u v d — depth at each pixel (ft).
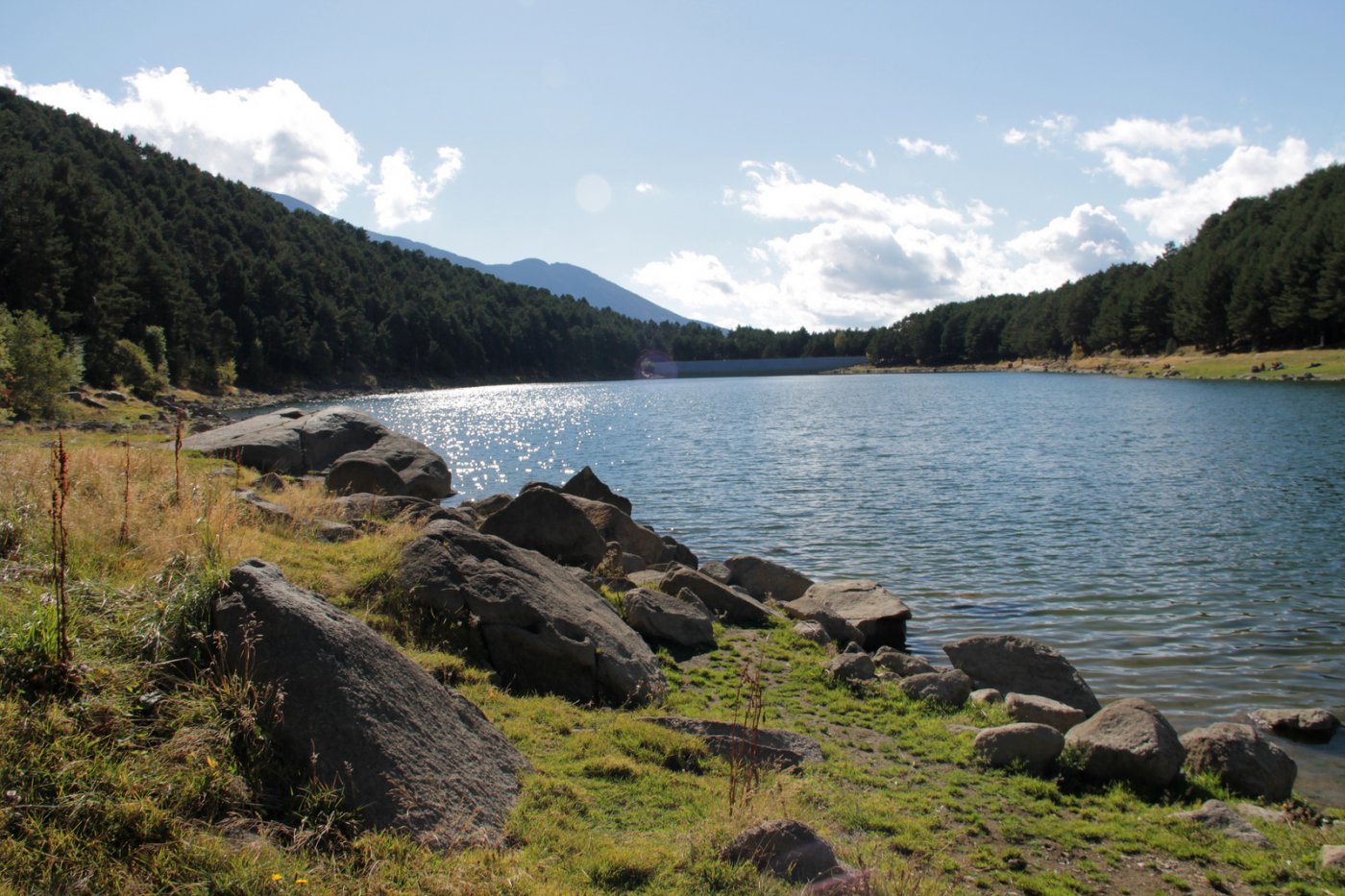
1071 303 523.29
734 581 55.93
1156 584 60.18
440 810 18.49
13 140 343.26
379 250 636.89
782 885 18.03
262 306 383.45
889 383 459.73
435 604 33.01
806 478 116.67
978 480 111.14
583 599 37.76
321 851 16.62
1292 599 55.98
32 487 31.35
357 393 402.72
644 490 110.42
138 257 290.15
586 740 25.88
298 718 18.69
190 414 196.24
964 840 23.82
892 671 40.83
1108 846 24.09
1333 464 113.09
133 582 24.40
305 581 32.60
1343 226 320.91
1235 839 24.64
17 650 18.42
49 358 147.02
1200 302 384.68
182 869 14.87
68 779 16.01
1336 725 36.52
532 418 243.60
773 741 28.86
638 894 17.34
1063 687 38.14
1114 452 134.51
